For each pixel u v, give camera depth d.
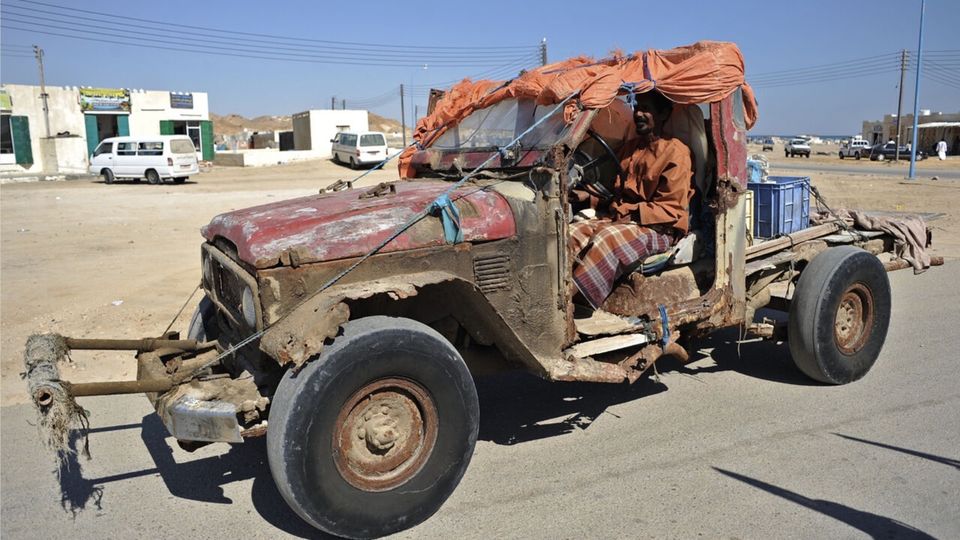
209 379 3.76
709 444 4.49
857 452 4.32
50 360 3.57
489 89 5.18
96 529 3.68
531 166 4.29
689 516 3.65
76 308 8.07
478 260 3.93
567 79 4.42
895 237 6.06
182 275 9.88
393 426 3.50
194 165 26.97
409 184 4.84
